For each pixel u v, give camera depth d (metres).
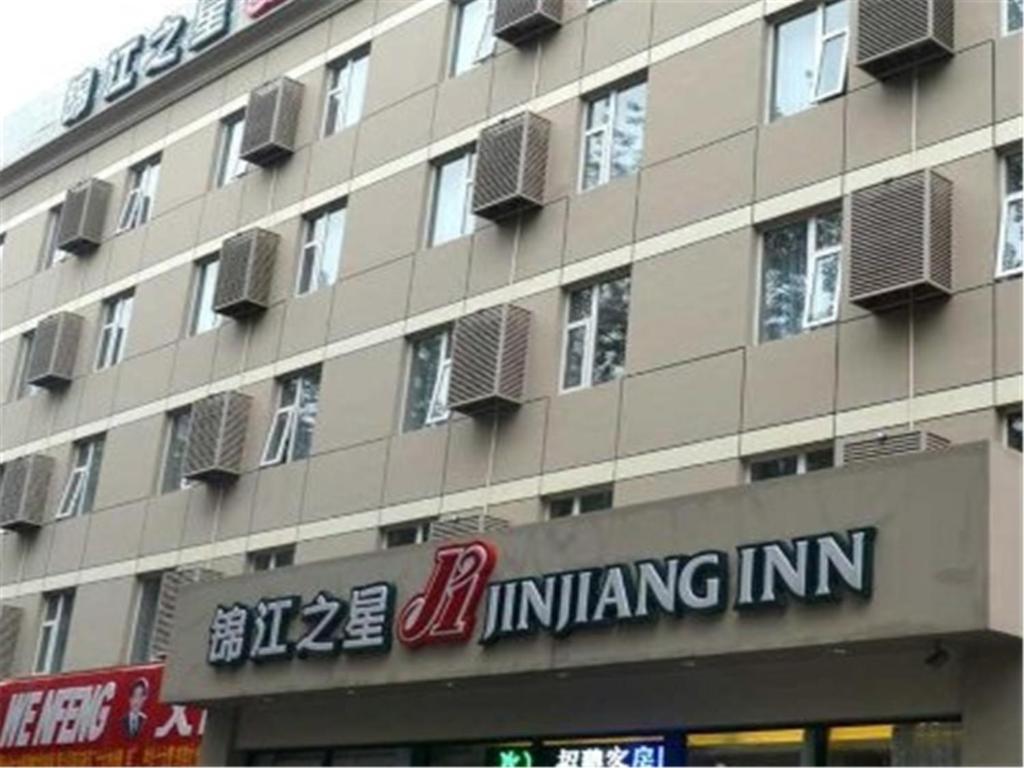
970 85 13.90
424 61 20.56
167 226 24.69
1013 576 10.80
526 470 16.67
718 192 15.77
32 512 24.89
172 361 23.31
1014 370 12.68
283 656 16.27
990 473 10.84
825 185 14.75
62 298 26.91
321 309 20.64
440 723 15.51
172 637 18.06
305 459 19.94
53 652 23.77
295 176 22.12
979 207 13.45
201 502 21.50
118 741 20.17
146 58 26.64
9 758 22.33
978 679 11.05
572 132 17.81
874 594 11.26
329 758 16.88
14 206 29.64
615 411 15.93
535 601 13.69
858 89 14.84
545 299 17.28
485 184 18.09
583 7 18.39
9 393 27.48
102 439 24.59
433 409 18.44
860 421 13.65
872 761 11.95
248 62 24.22
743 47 16.17
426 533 17.92
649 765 13.43
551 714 14.38
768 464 14.48
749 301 15.06
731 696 12.92
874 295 13.61
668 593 12.64
